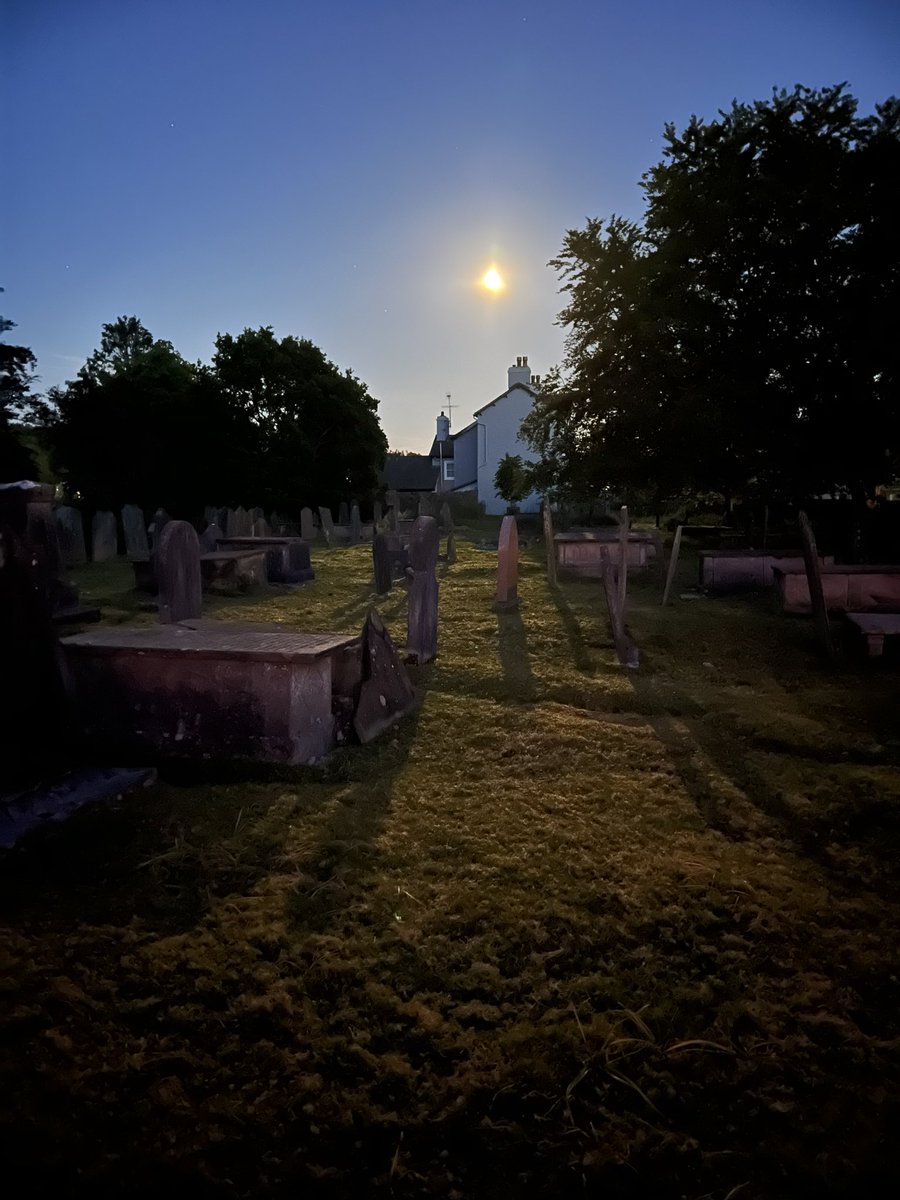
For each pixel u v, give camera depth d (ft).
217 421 95.66
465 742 18.03
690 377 59.47
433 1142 6.72
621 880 11.37
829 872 11.78
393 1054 7.70
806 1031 8.15
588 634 30.71
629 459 64.49
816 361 54.95
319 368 111.04
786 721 19.51
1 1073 7.36
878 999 8.70
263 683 15.81
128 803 13.79
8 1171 6.32
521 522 109.60
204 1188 6.21
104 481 86.69
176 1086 7.25
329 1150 6.62
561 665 25.86
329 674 17.06
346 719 17.90
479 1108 7.11
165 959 9.26
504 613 35.47
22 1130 6.72
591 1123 6.96
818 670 25.58
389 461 202.80
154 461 88.99
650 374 60.95
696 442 58.90
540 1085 7.38
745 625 32.22
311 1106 7.05
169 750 16.33
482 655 27.22
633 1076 7.52
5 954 9.25
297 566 48.42
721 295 59.11
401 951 9.51
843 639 29.07
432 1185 6.30
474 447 178.40
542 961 9.29
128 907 10.43
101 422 85.15
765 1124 6.97
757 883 11.32
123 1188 6.20
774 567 36.29
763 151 57.36
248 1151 6.59
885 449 55.11
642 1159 6.60
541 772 16.14
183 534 24.81
